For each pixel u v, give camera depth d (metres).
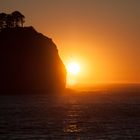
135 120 138.00
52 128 117.62
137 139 100.69
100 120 138.00
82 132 110.69
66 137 102.88
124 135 106.19
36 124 126.06
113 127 120.19
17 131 111.50
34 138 101.00
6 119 138.88
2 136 103.62
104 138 101.69
